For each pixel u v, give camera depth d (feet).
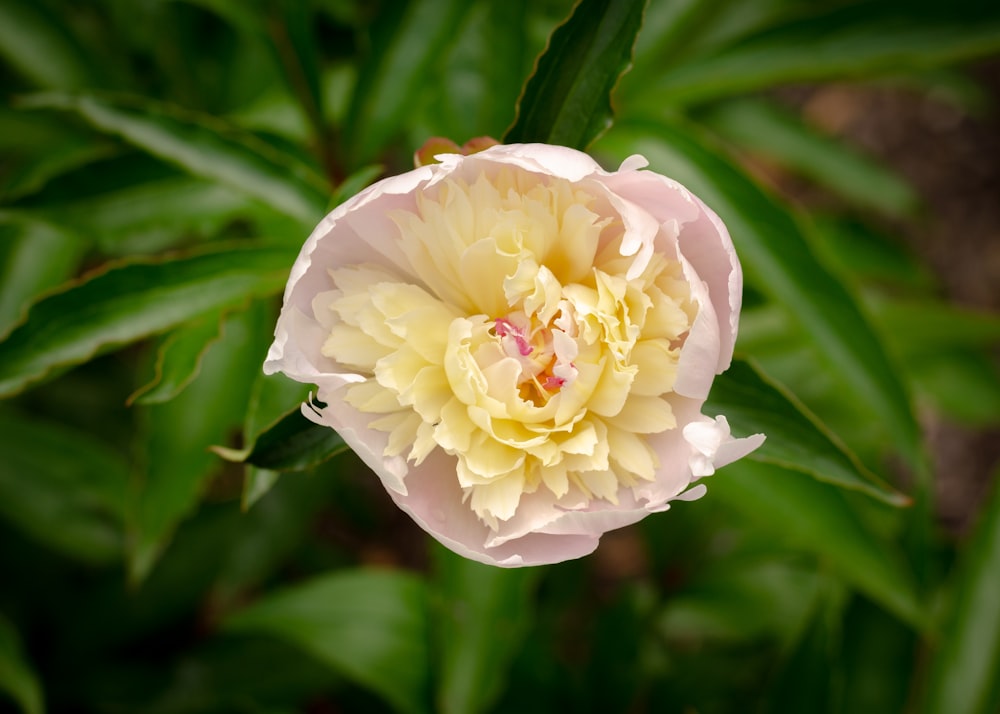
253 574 2.47
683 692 2.52
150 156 2.08
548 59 1.80
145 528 2.16
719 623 2.54
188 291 1.92
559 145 1.82
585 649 3.03
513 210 1.78
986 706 2.21
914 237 3.77
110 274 1.90
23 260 2.27
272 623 2.33
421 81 2.14
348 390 1.79
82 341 1.89
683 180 2.10
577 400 1.80
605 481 1.82
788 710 2.19
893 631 2.27
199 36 2.48
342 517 3.16
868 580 2.09
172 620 2.46
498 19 2.11
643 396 1.82
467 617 2.16
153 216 2.09
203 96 2.40
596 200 1.79
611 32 1.80
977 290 3.70
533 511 1.81
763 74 2.23
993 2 2.18
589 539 1.78
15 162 2.60
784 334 2.41
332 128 2.26
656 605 2.55
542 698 2.44
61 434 2.39
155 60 2.37
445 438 1.79
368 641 2.32
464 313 1.84
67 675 2.45
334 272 1.81
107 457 2.40
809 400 2.43
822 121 3.96
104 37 2.36
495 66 2.13
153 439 2.17
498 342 1.82
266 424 1.82
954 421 3.21
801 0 2.51
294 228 2.03
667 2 2.33
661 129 2.11
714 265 1.78
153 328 1.90
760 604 2.53
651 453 1.82
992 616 2.23
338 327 1.80
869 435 2.45
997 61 3.83
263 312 2.18
